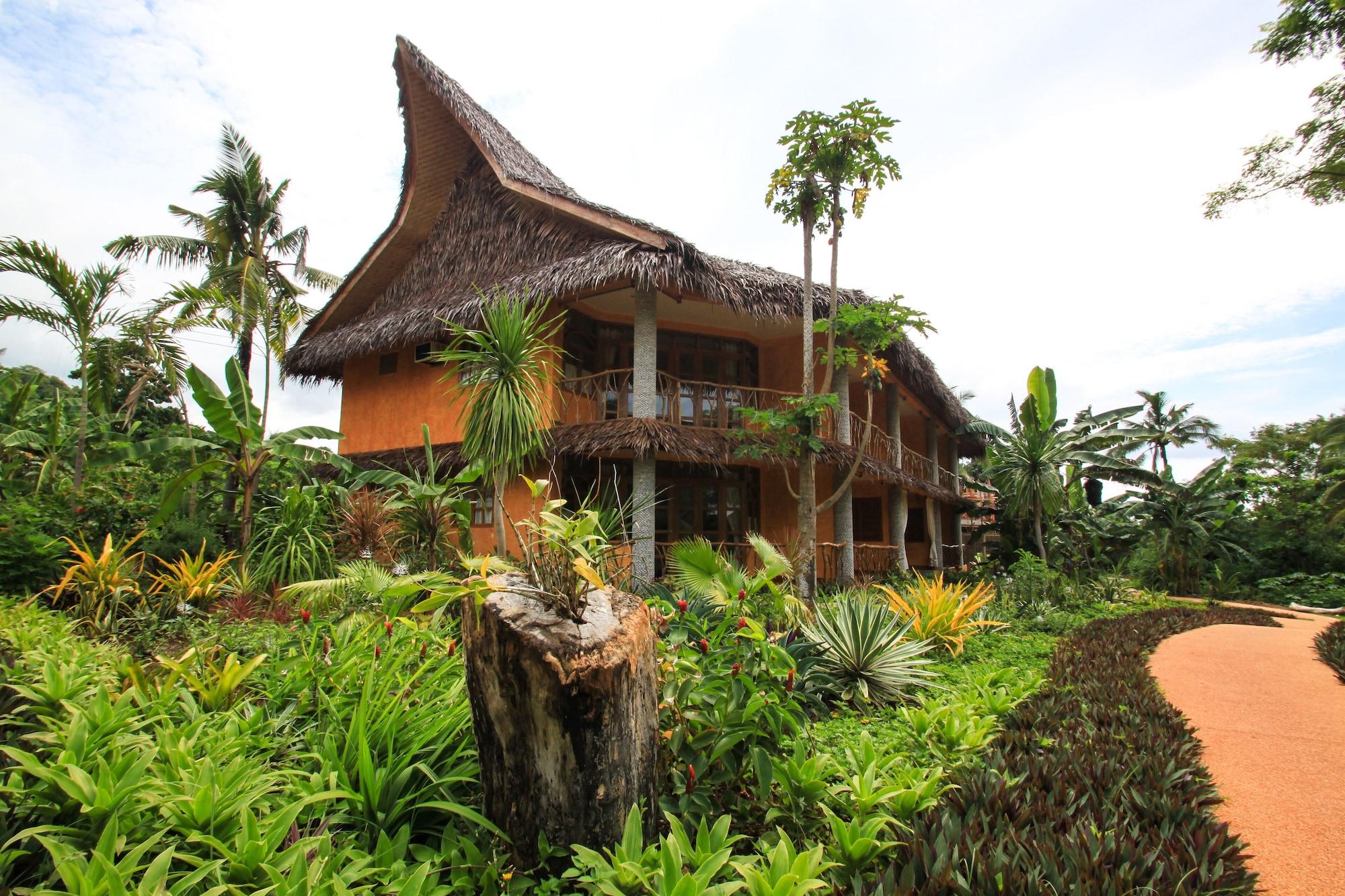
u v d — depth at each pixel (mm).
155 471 11953
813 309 11023
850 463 12102
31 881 2336
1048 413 18125
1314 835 3412
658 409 13000
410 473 11711
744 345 15203
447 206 14328
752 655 3658
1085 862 2346
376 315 14680
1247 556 20312
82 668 3801
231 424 8727
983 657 7168
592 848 2664
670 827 3006
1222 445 33344
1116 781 3230
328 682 3836
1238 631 9680
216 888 2043
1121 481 21266
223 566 8375
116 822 2250
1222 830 2811
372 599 6320
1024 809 2814
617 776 2707
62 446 11477
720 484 13906
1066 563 17719
